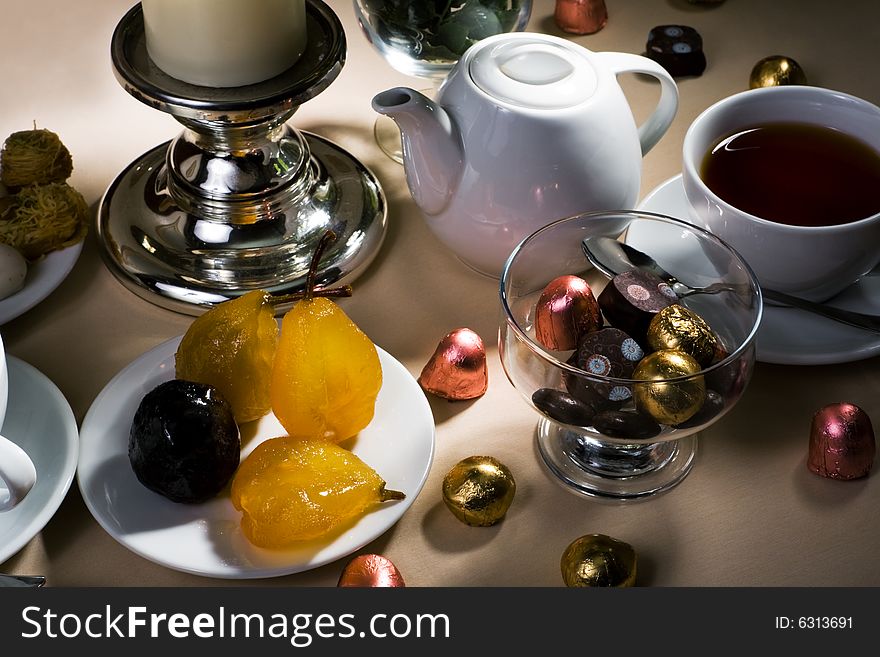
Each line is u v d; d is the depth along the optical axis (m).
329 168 0.71
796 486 0.56
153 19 0.59
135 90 0.60
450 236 0.64
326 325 0.52
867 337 0.60
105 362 0.62
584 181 0.60
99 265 0.67
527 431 0.59
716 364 0.48
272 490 0.50
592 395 0.49
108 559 0.52
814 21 0.84
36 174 0.68
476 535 0.54
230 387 0.55
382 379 0.57
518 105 0.58
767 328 0.61
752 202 0.61
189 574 0.52
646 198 0.68
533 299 0.59
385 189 0.73
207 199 0.66
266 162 0.67
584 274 0.65
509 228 0.61
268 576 0.50
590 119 0.59
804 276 0.59
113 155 0.74
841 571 0.52
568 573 0.50
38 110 0.77
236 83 0.60
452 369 0.58
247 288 0.64
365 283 0.67
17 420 0.56
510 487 0.53
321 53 0.63
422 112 0.58
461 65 0.61
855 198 0.61
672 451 0.57
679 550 0.53
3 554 0.50
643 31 0.83
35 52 0.82
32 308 0.65
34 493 0.53
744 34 0.83
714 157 0.63
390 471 0.55
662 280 0.56
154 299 0.65
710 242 0.55
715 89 0.78
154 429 0.51
